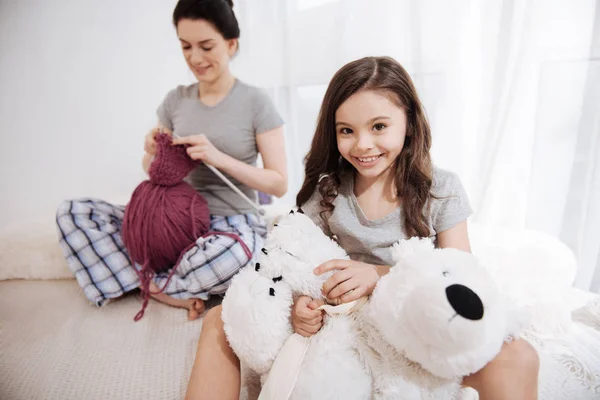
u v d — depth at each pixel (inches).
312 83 48.2
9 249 40.6
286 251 21.7
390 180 26.5
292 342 19.8
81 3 44.8
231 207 40.2
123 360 28.1
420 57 40.9
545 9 34.1
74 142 49.9
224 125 38.4
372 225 26.5
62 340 30.6
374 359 19.0
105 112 49.5
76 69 47.1
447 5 38.6
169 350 29.2
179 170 34.4
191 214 34.1
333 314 20.0
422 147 25.2
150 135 36.2
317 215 29.0
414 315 16.0
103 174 52.2
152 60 48.3
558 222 39.4
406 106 23.8
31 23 44.9
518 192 39.9
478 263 18.2
